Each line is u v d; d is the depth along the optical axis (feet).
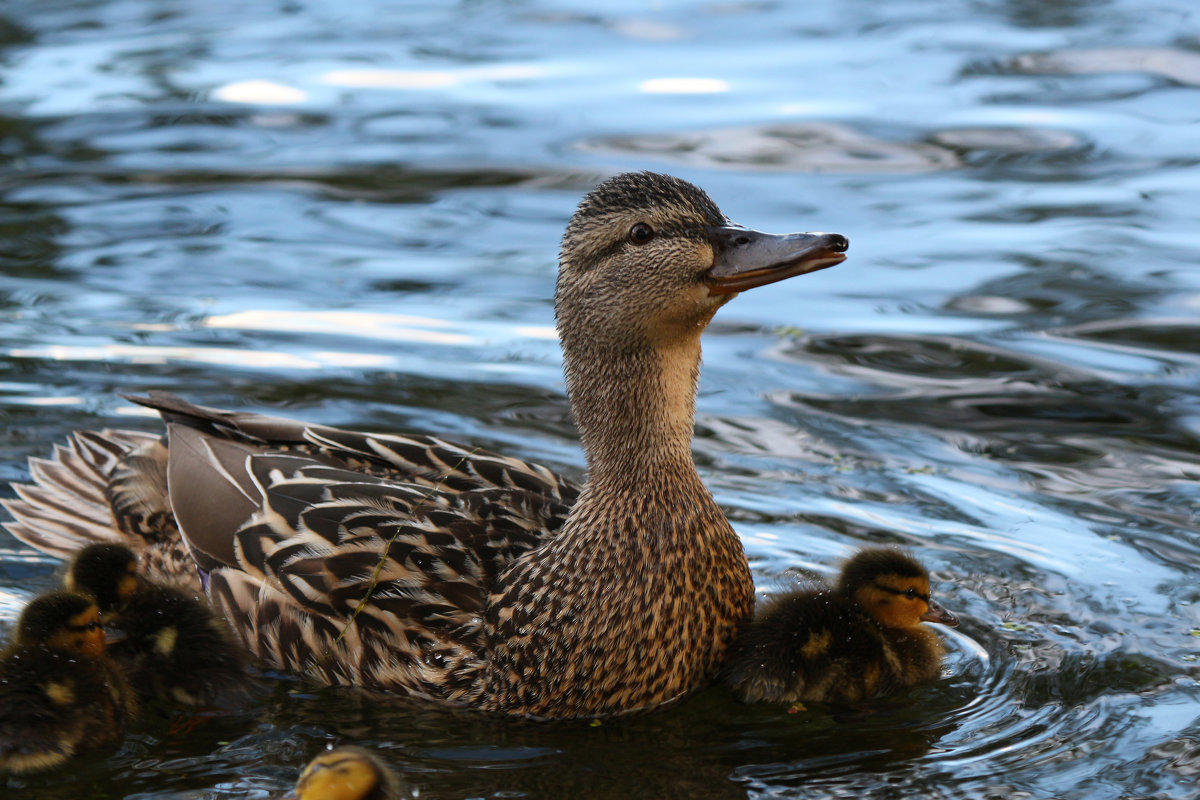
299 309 50.83
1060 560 35.45
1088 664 31.30
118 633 31.30
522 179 63.87
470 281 53.62
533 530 31.91
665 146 66.85
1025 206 60.49
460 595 30.58
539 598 29.96
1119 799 26.35
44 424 41.78
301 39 82.17
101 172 64.23
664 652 30.14
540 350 47.78
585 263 30.42
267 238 57.62
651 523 30.12
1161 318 49.78
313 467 33.01
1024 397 44.45
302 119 70.44
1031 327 49.52
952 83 74.38
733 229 30.07
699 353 31.07
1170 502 38.09
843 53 79.00
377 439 33.88
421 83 75.20
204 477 33.81
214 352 47.01
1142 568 35.04
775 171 63.87
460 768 28.12
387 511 31.71
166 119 70.28
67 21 85.66
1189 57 77.05
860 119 69.87
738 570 31.40
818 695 30.73
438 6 88.43
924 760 28.22
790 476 39.96
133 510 35.78
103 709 28.94
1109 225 58.18
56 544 36.04
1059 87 73.67
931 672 31.83
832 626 31.27
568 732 29.68
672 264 29.58
